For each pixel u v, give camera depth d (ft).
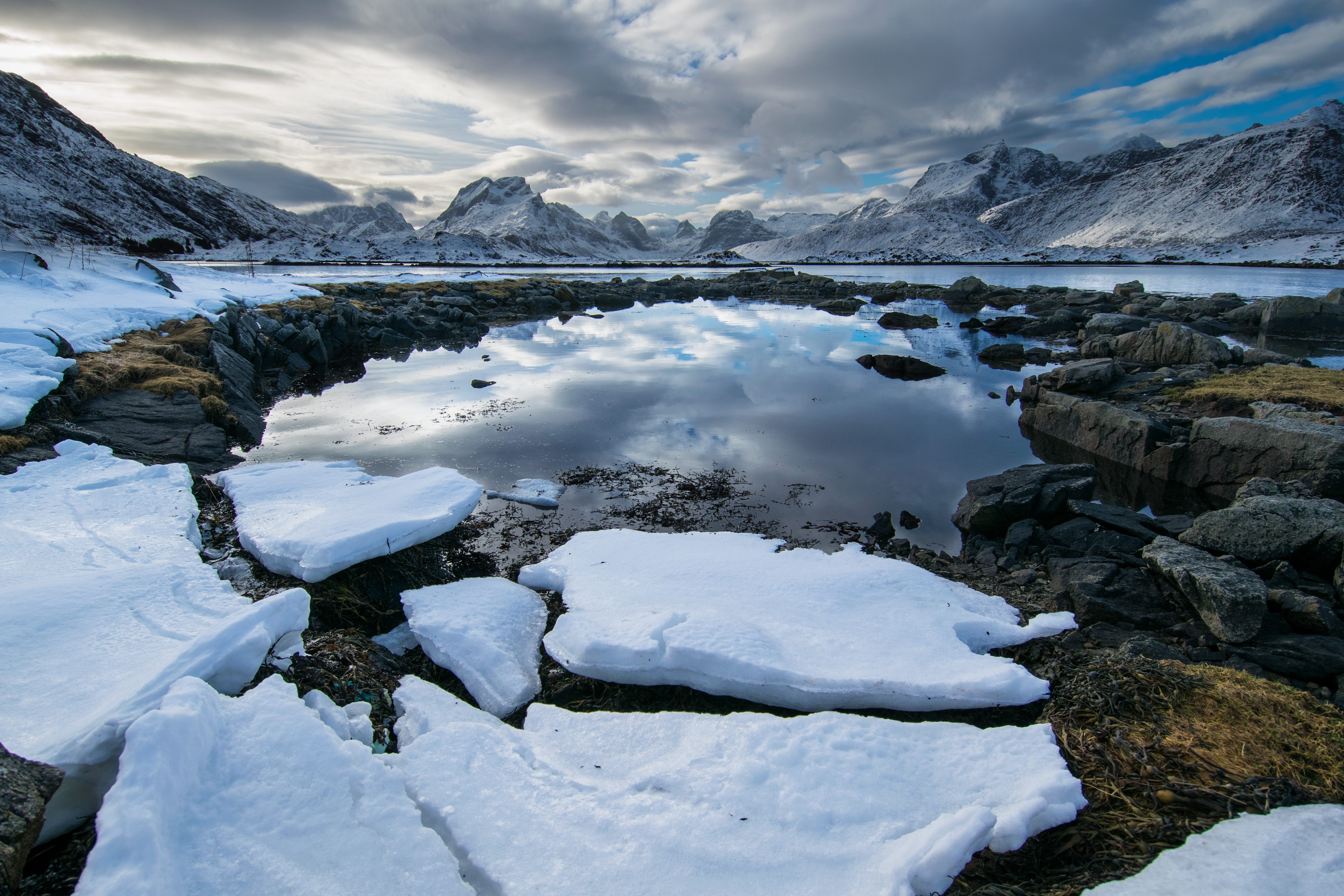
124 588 18.79
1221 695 16.43
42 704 13.74
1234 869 11.19
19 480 30.09
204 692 13.09
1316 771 13.98
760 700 18.26
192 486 33.30
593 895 10.98
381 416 57.67
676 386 70.85
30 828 10.28
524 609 23.97
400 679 19.43
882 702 17.49
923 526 35.96
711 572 25.48
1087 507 32.17
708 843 11.95
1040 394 55.88
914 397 66.44
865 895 10.80
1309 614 21.36
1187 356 68.54
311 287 125.18
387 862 10.91
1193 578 22.88
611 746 15.78
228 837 10.89
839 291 196.34
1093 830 12.54
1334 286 188.75
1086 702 16.65
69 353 45.78
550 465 45.03
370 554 25.53
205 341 61.31
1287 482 32.30
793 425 55.98
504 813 12.71
